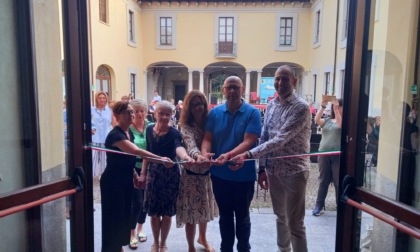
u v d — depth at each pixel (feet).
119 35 42.24
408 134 6.17
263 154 7.10
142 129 9.56
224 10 50.88
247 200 7.50
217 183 7.51
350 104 5.89
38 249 6.59
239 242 7.49
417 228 4.55
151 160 7.63
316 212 12.58
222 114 7.71
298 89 51.31
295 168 7.47
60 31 7.17
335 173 11.62
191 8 51.21
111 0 39.37
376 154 6.17
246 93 50.19
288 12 49.52
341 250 6.12
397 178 6.35
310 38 48.67
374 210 5.40
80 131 6.18
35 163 6.45
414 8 6.07
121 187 7.80
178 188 8.31
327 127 11.56
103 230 7.88
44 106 6.81
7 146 6.00
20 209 5.05
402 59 6.35
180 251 9.60
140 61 51.13
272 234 10.84
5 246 5.94
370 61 5.74
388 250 6.51
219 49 51.52
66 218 7.64
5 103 5.97
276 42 50.67
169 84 61.67
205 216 8.23
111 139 7.61
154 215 8.45
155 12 51.34
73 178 6.14
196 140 8.02
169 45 52.11
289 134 7.16
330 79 37.86
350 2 5.90
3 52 5.93
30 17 6.30
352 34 5.86
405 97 6.27
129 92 46.09
